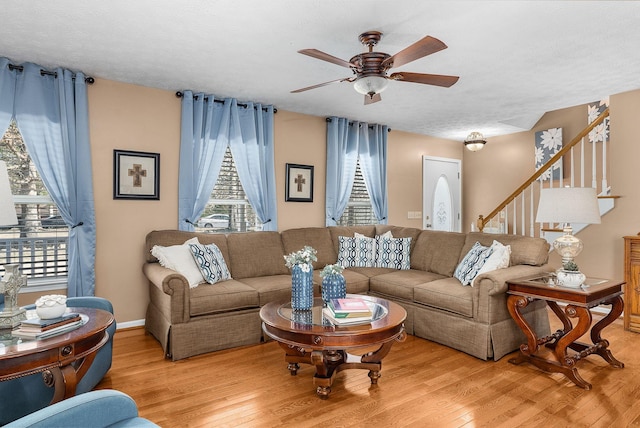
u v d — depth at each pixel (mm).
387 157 5754
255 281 3703
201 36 2715
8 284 1891
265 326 2537
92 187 3527
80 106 3441
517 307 2908
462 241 4078
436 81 2652
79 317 1928
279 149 4707
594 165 4527
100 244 3623
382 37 2730
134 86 3779
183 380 2619
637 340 3424
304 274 2717
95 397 1242
